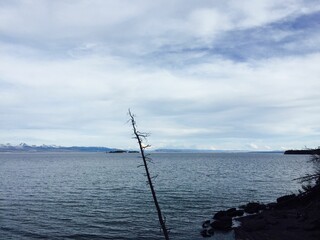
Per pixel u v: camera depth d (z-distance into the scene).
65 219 47.12
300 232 34.84
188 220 46.41
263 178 105.12
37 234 39.44
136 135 18.27
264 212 47.38
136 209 54.28
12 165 182.50
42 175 119.31
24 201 62.28
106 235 39.06
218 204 58.88
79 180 102.06
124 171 141.25
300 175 114.19
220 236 37.16
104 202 61.31
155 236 38.62
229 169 149.62
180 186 84.50
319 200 44.38
